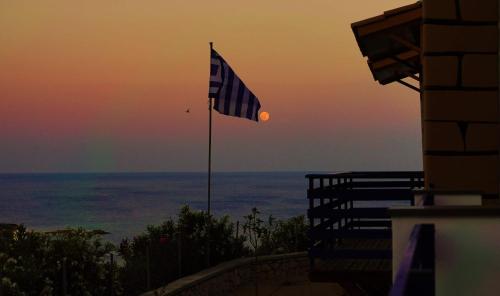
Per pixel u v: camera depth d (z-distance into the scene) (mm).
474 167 9211
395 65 14656
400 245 4953
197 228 18500
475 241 4883
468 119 9250
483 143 9211
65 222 89688
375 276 10391
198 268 16844
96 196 171125
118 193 190000
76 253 12586
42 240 12664
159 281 15227
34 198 162000
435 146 9281
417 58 14109
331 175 11141
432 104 9320
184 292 14172
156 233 18875
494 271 4859
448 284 4902
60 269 12203
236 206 125812
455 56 9305
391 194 11258
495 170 9188
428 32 9375
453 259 4898
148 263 14328
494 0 9250
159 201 145125
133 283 14672
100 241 13680
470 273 4883
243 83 18703
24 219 96500
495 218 4867
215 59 18641
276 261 18766
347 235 10781
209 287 15672
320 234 10852
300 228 22531
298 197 163750
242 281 17703
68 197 165875
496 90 9227
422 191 6805
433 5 9359
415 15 11508
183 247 16906
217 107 18625
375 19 11547
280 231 22594
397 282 2955
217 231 18500
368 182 12156
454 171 9227
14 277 11312
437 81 9320
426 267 4797
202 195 176125
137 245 18406
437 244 4922
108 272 13359
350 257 10711
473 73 9281
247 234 21375
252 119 18844
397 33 12383
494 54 9242
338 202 12305
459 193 6801
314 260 11219
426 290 3660
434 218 4938
